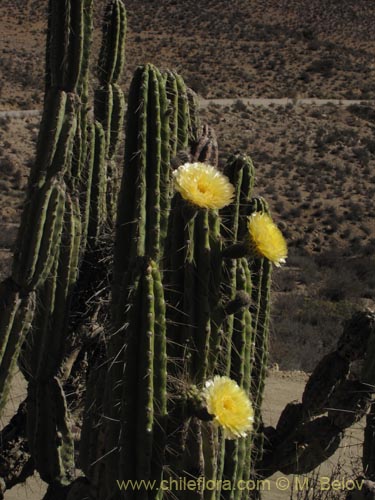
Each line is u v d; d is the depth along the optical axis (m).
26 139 42.53
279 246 3.42
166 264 3.49
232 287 3.48
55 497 4.85
